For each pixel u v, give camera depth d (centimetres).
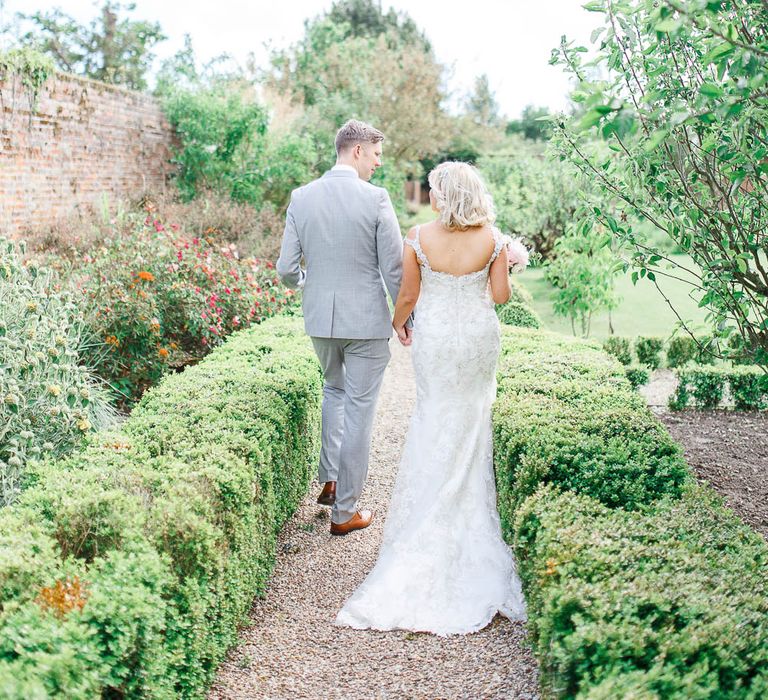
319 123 1564
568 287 851
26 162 841
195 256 657
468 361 339
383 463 516
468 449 342
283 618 319
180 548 239
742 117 240
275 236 991
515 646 283
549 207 1329
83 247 788
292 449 398
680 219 308
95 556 228
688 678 162
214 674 260
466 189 332
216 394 382
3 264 401
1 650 175
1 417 330
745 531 235
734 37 240
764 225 319
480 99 3125
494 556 332
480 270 340
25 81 831
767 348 342
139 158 1134
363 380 392
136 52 2294
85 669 175
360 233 378
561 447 296
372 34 3366
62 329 397
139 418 346
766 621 183
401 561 327
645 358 841
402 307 356
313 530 411
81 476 270
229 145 1256
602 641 176
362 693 260
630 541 222
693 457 495
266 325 602
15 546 215
